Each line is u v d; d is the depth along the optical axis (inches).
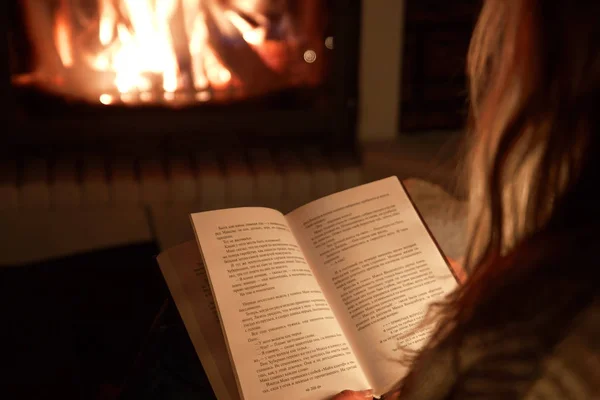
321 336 32.0
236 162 84.7
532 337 13.4
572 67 13.9
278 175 83.1
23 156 83.2
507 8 16.1
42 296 57.1
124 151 85.4
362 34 86.4
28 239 80.1
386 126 90.0
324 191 84.7
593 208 13.6
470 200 22.7
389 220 35.8
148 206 81.3
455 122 92.7
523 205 16.8
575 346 13.0
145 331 52.6
